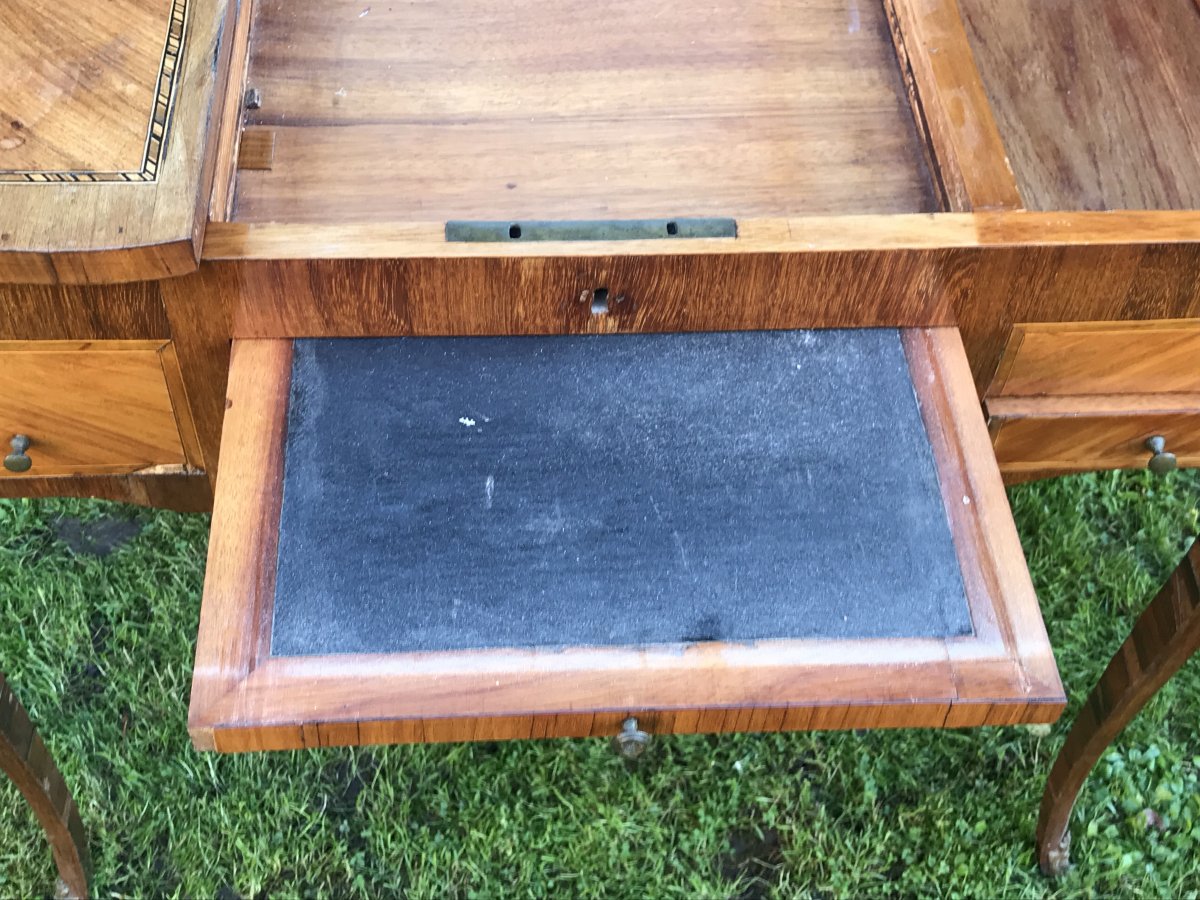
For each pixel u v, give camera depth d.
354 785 1.38
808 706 0.83
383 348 1.02
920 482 0.94
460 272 0.96
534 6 1.24
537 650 0.84
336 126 1.12
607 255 0.95
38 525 1.54
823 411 0.99
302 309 0.99
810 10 1.25
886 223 0.99
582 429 0.97
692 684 0.83
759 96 1.17
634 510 0.92
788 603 0.87
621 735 0.82
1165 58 1.24
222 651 0.83
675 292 0.99
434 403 0.98
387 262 0.95
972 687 0.83
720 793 1.38
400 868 1.31
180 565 1.52
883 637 0.85
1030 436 1.22
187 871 1.29
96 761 1.36
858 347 1.04
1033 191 1.12
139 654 1.45
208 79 0.97
